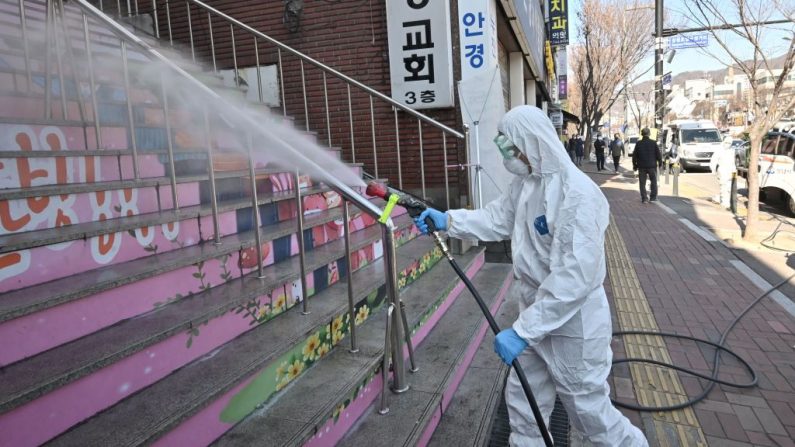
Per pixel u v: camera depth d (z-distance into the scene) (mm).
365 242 3900
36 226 2398
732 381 3768
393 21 6547
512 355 2195
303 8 7090
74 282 2166
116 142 3422
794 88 7793
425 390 2881
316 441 2217
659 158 13016
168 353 2160
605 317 2369
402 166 7004
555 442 3090
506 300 5090
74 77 3305
